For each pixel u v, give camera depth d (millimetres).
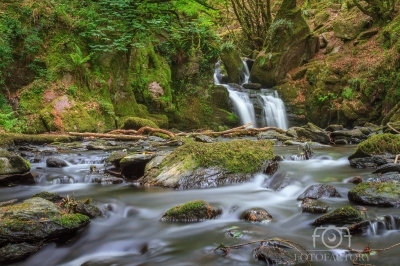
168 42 14602
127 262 3064
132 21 12398
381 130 10219
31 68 11328
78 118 11016
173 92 14414
